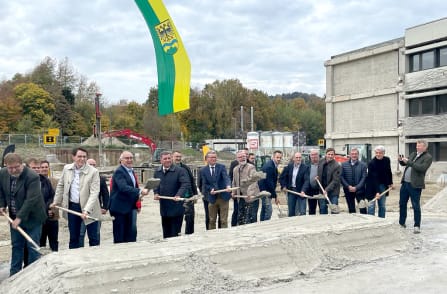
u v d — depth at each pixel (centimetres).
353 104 4203
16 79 7294
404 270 686
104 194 795
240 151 1001
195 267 621
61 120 6694
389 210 1525
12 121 6019
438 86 3478
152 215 1528
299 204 1050
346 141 4278
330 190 1000
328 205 995
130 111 7600
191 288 597
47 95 6425
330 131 4397
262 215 1041
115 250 645
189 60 1220
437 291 579
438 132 3481
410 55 3703
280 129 8775
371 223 848
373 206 1034
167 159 834
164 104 1233
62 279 543
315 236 754
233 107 8050
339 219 879
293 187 1053
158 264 600
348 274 677
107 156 4900
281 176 1070
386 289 592
